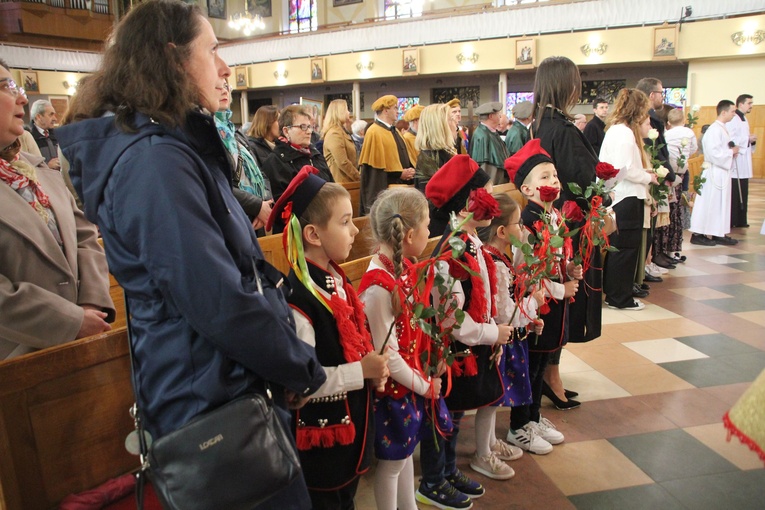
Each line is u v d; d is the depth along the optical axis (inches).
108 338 58.2
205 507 37.3
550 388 107.7
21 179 62.6
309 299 55.2
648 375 121.8
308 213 57.6
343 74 618.8
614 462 90.2
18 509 51.4
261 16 789.2
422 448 78.1
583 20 489.4
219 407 39.3
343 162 198.8
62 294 62.9
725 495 81.5
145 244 37.7
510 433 96.1
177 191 38.3
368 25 594.2
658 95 189.0
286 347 40.3
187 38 43.1
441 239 80.6
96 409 57.6
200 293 37.3
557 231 85.0
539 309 90.5
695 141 228.5
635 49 474.0
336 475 57.4
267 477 39.0
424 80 611.8
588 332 111.0
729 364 127.0
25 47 635.5
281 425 41.6
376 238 68.6
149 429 41.1
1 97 58.6
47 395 53.6
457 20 544.1
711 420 103.1
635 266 163.3
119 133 40.7
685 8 454.3
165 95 41.3
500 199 83.2
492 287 78.8
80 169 42.3
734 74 470.9
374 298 63.7
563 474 87.0
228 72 47.8
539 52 509.7
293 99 708.0
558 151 115.7
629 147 150.2
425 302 63.9
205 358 39.4
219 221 42.5
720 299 173.5
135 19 42.3
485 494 82.1
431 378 67.5
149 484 60.7
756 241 257.4
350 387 54.7
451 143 150.9
